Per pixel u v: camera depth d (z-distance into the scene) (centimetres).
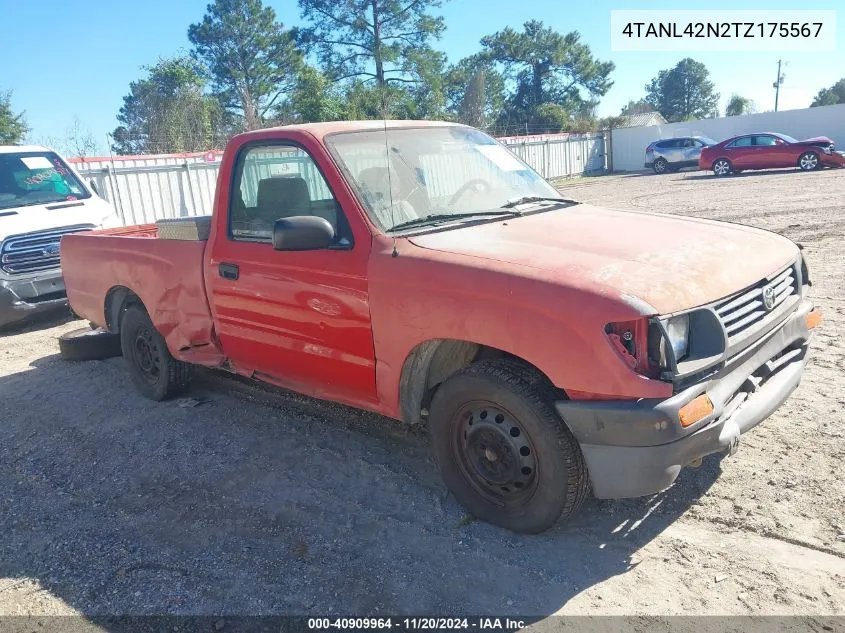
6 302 820
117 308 581
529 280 304
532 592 300
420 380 361
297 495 395
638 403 282
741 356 313
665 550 321
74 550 357
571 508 317
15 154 942
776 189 1792
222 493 404
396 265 347
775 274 346
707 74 8406
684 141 3059
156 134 3353
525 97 5966
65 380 638
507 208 414
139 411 543
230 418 514
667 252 330
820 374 504
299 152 398
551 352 296
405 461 425
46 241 855
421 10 3328
